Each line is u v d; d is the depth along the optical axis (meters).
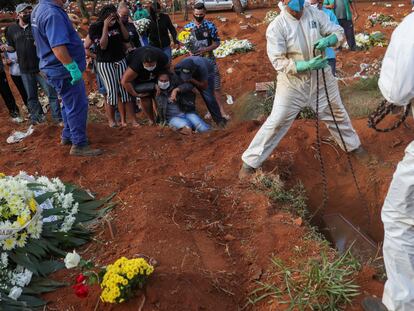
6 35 8.59
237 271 3.86
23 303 3.43
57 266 3.85
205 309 3.43
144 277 3.38
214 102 8.41
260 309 3.51
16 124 8.13
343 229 4.90
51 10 5.24
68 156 5.98
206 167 5.67
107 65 7.47
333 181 5.65
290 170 5.58
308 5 4.85
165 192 4.75
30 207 3.85
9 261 3.78
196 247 4.03
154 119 8.30
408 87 2.83
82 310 3.43
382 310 3.23
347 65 10.65
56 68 5.52
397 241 3.09
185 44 8.63
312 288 3.42
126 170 5.64
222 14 22.52
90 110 9.99
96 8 26.72
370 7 20.14
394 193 3.05
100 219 4.48
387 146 5.94
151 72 7.52
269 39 4.77
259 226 4.32
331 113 4.91
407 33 2.79
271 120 5.01
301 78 4.88
